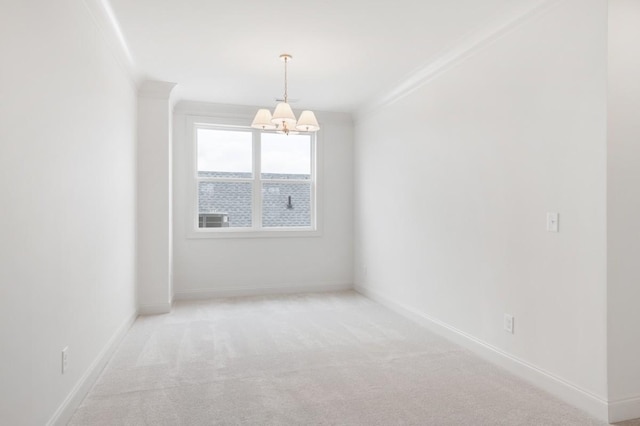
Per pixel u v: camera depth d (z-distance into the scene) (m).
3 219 1.55
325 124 5.74
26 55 1.73
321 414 2.30
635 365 2.26
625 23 2.22
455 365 3.01
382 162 4.94
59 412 2.09
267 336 3.70
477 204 3.22
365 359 3.13
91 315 2.65
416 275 4.16
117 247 3.39
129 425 2.17
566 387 2.43
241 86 4.55
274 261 5.56
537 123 2.63
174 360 3.11
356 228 5.77
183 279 5.20
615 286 2.21
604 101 2.19
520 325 2.79
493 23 2.94
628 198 2.24
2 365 1.54
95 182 2.73
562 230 2.46
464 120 3.38
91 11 2.58
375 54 3.60
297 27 3.07
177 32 3.16
